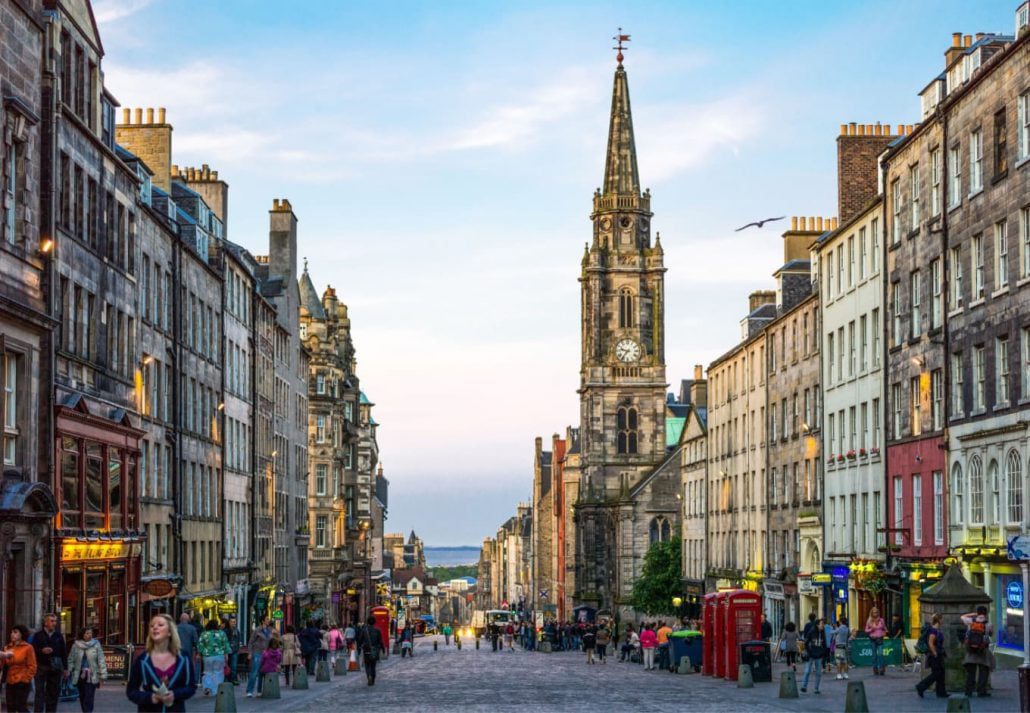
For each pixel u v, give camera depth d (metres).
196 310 69.25
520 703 39.03
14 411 40.31
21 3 40.50
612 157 161.88
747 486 92.75
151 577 57.03
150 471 59.25
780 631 81.88
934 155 56.72
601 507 156.00
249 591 82.12
